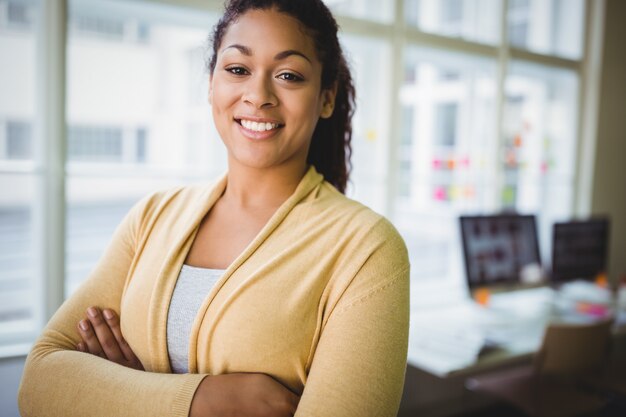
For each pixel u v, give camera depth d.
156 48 2.72
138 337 0.81
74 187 3.09
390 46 2.94
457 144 3.57
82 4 2.26
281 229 0.79
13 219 3.36
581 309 2.89
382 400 0.69
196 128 2.71
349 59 0.99
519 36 3.56
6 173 2.04
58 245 2.16
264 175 0.83
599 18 3.86
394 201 3.05
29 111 2.14
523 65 3.63
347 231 0.77
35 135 2.13
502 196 3.54
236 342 0.72
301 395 0.75
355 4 2.90
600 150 3.96
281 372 0.73
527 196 3.89
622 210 4.09
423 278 3.56
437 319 2.67
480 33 3.43
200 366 0.75
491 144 3.49
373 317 0.72
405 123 3.33
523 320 2.70
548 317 2.76
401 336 0.73
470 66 3.55
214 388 0.70
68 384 0.76
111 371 0.76
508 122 3.77
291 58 0.77
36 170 2.09
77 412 0.74
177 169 2.54
